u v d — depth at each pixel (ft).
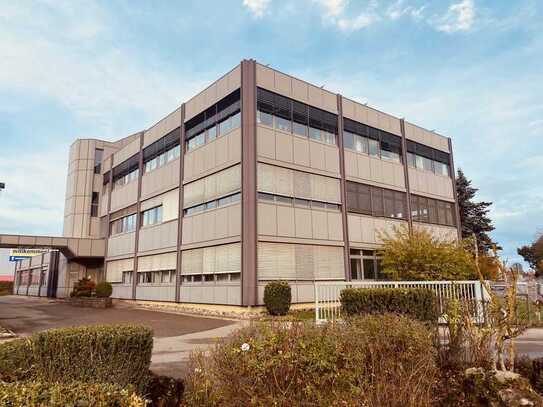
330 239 69.15
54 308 83.56
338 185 73.20
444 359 17.70
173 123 83.97
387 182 82.02
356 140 78.79
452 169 98.48
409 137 89.86
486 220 123.34
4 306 91.25
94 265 116.98
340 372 12.39
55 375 13.62
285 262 62.54
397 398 12.93
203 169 72.18
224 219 64.95
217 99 71.00
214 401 12.67
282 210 63.77
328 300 42.45
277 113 67.05
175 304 74.49
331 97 76.13
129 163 102.17
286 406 11.55
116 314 67.67
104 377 13.85
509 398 15.14
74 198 128.47
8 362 14.26
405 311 25.50
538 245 103.14
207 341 37.32
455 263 53.93
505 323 17.80
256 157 62.23
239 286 59.67
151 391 16.11
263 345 12.30
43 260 147.13
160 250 82.12
